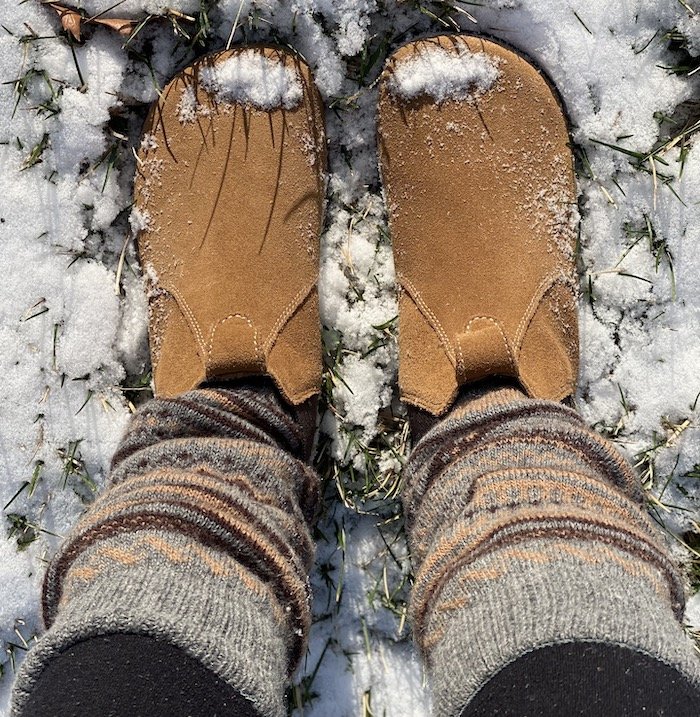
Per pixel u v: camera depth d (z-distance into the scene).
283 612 0.82
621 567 0.73
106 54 1.17
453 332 1.17
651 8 1.16
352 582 1.25
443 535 0.87
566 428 0.90
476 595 0.75
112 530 0.78
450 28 1.19
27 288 1.19
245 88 1.18
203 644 0.69
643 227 1.20
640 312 1.22
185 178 1.20
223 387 1.08
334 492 1.25
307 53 1.19
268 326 1.15
